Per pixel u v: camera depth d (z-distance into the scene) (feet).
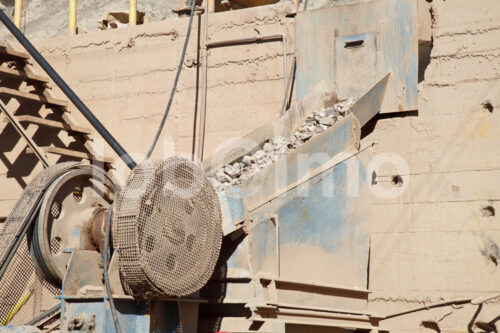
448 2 80.07
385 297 78.95
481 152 77.00
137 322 56.85
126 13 117.08
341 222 73.97
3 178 104.22
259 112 90.63
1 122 105.29
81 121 100.48
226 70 93.09
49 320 73.82
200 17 95.25
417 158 79.92
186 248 57.11
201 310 65.67
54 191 61.41
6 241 59.47
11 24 83.82
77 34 103.40
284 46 89.61
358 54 84.43
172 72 96.27
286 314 63.93
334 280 72.33
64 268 61.00
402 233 79.36
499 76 77.00
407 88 80.84
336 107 80.48
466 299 73.87
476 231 76.07
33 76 99.35
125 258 54.13
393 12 82.79
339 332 71.72
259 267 64.39
